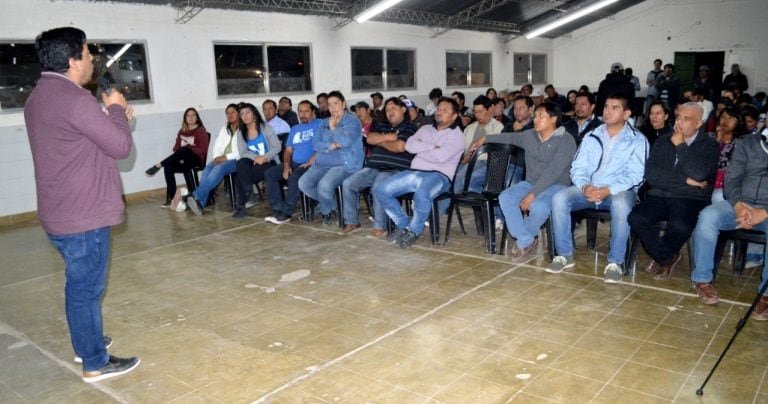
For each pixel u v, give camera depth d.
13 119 5.47
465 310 2.93
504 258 3.79
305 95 8.12
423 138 4.15
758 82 11.05
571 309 2.89
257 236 4.60
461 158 4.10
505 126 4.96
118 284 3.54
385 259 3.85
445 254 3.92
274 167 5.13
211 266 3.85
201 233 4.75
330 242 4.33
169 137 6.69
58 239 2.17
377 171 4.55
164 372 2.40
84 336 2.29
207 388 2.25
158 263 3.95
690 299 2.97
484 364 2.36
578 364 2.33
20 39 5.45
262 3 7.18
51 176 2.07
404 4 8.67
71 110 2.01
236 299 3.22
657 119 4.25
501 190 4.00
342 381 2.26
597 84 12.87
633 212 3.21
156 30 6.44
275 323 2.86
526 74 12.83
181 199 5.68
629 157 3.34
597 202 3.36
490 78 11.73
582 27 12.78
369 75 9.15
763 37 10.87
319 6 7.73
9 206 5.52
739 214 2.87
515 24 11.27
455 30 10.61
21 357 2.60
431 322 2.79
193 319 2.95
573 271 3.48
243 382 2.29
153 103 6.50
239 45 7.34
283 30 7.73
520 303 3.00
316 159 4.87
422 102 10.09
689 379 2.18
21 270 3.96
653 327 2.65
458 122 4.23
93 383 2.33
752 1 10.88
